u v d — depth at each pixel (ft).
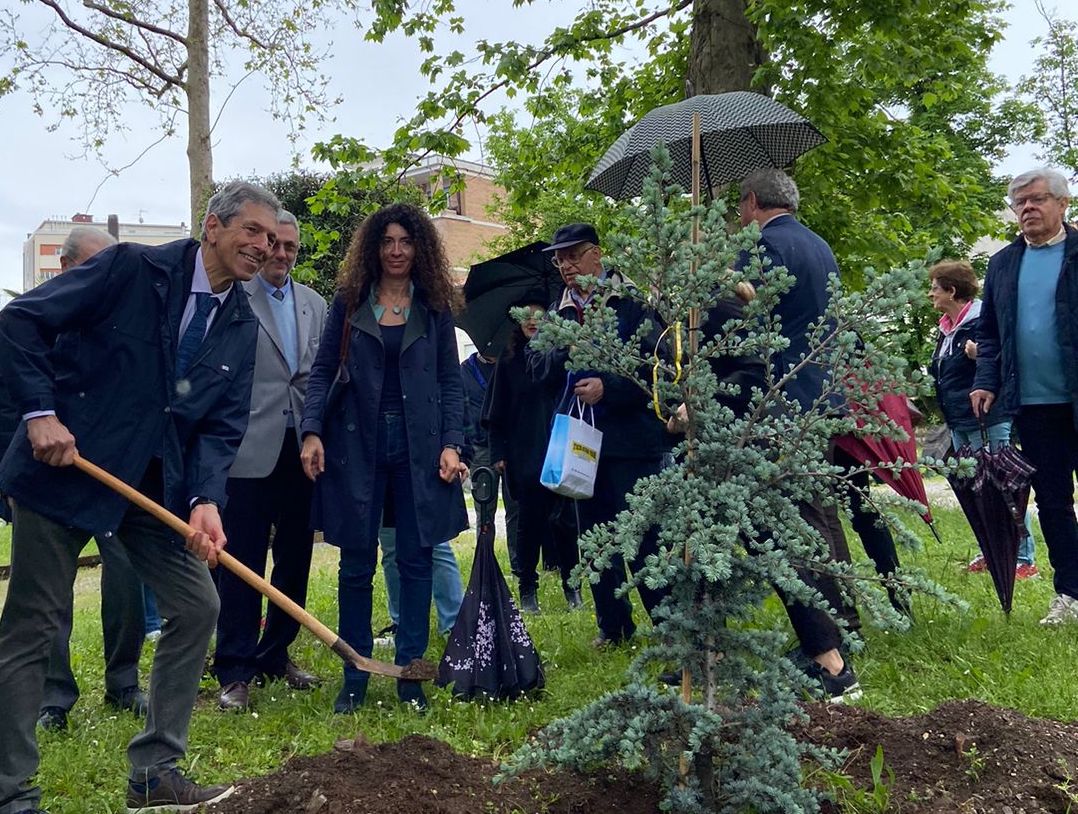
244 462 13.89
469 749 11.09
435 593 17.20
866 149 33.09
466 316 18.51
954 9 30.83
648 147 13.20
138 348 9.62
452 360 13.58
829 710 10.85
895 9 29.17
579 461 13.82
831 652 11.98
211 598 10.09
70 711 13.12
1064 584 15.61
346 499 12.81
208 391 10.11
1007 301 15.90
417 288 13.39
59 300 9.21
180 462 9.96
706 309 9.05
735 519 8.30
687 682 8.80
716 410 8.83
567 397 14.90
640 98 37.27
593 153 38.09
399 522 13.17
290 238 14.80
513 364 19.16
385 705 12.87
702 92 29.17
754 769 8.46
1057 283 15.38
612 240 8.58
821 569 8.66
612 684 13.25
